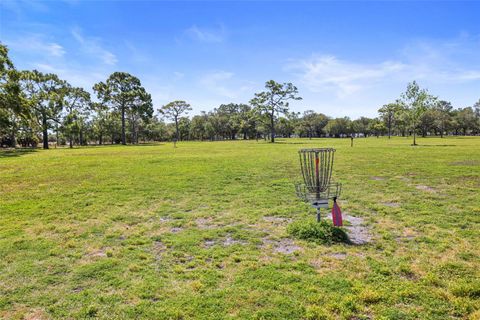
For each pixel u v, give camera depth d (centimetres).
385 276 404
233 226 637
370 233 579
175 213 744
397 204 792
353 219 675
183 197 913
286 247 517
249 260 465
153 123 8794
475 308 329
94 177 1270
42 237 579
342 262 449
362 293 355
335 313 325
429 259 453
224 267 444
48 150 3556
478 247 496
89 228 633
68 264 461
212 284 391
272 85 5144
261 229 614
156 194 954
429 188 973
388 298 350
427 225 612
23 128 4519
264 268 435
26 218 708
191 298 358
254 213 730
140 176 1284
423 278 392
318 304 341
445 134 9888
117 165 1669
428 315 318
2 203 850
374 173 1291
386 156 1992
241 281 397
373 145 3512
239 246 526
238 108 10125
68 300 360
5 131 4331
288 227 596
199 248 520
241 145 4153
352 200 841
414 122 3538
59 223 670
